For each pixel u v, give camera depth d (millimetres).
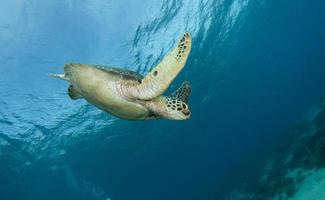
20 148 29938
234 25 30422
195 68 31156
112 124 30078
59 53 24141
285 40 38594
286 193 20578
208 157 48625
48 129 28500
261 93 41812
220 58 32594
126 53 25312
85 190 40312
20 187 36000
